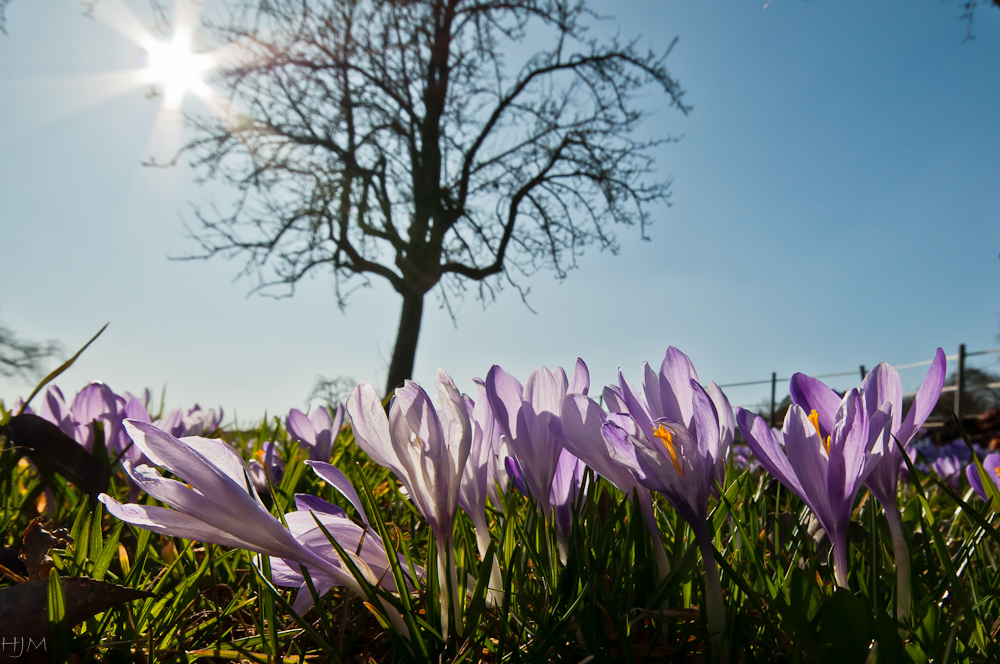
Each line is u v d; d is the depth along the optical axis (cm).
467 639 18
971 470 25
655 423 17
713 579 17
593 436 19
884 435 17
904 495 53
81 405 37
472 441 20
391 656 20
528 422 21
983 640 18
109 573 25
